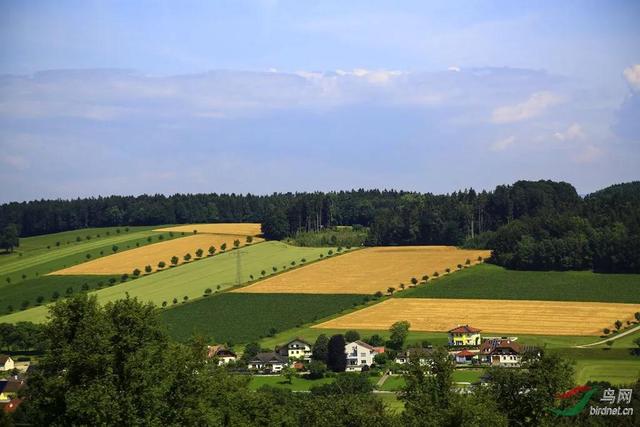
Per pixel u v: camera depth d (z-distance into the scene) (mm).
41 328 92062
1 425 113188
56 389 87438
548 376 99062
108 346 89125
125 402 86750
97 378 88062
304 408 128000
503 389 100750
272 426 114438
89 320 90938
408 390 96562
